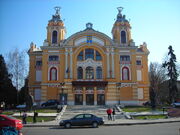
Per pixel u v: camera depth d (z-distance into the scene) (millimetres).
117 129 23188
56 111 43344
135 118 35125
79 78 56938
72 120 26109
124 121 31453
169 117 35938
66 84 55750
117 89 56281
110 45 57969
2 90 61594
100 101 55656
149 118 34438
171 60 58969
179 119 32438
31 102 44906
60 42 59375
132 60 58906
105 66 57500
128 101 56938
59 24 60500
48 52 58344
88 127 26312
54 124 29328
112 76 56812
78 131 22125
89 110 45594
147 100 60000
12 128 16578
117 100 55844
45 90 56719
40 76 61188
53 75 57500
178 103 50719
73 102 54969
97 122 26141
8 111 45781
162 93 78938
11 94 63031
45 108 49281
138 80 61250
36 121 32875
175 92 57906
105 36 58438
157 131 20672
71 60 57156
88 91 55906
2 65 62438
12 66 63812
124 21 61719
